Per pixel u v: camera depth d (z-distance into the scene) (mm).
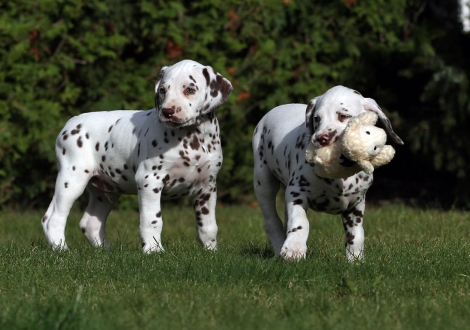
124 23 15852
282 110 9133
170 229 13164
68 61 15438
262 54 16141
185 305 6012
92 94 15922
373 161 6840
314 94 16266
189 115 8242
